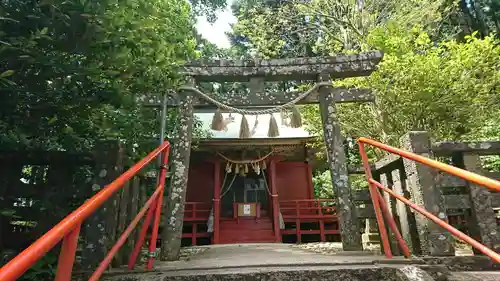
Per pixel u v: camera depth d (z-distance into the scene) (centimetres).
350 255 348
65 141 270
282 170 1385
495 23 1697
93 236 253
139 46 258
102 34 224
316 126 953
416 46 767
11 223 270
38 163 279
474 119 751
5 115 238
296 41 1611
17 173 277
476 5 1709
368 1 1035
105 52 239
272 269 238
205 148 1229
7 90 223
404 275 220
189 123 476
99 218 258
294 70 508
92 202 152
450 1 1160
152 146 440
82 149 287
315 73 509
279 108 488
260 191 1366
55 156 276
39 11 220
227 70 504
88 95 257
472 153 302
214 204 1222
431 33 1062
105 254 251
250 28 1309
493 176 295
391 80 724
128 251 319
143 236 275
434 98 691
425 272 222
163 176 316
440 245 272
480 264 261
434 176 289
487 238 274
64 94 248
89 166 294
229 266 253
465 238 201
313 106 922
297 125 503
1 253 240
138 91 302
